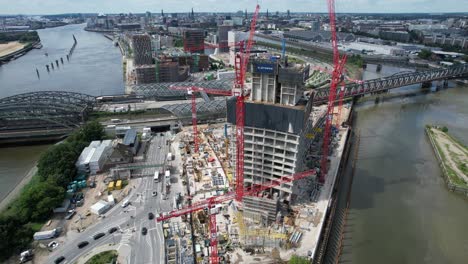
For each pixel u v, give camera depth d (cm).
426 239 16688
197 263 14225
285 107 15938
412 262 15225
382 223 17800
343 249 15950
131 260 14112
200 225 16600
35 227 16075
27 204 16650
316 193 19412
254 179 18950
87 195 18975
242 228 16288
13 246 14388
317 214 17512
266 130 16962
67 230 15962
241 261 14300
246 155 18225
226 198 18225
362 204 19475
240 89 16812
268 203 16538
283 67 16225
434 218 18288
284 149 16975
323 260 15125
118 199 18512
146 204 18138
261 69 15975
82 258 14200
